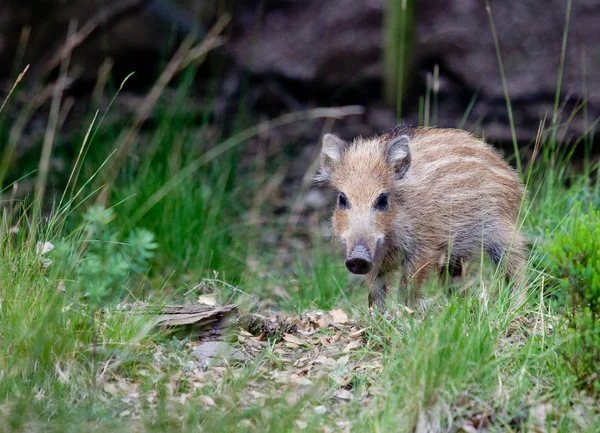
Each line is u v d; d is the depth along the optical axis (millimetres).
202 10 20547
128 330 7848
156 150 13969
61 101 18797
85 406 6777
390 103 19125
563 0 20750
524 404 6926
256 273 12367
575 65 19500
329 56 20156
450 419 6605
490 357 7309
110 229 11727
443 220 10023
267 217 15234
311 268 12617
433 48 19812
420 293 9844
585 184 11789
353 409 6992
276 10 21266
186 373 7555
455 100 19516
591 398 7023
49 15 19516
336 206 10055
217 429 6465
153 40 19922
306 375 7660
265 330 8523
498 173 10453
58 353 7340
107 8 19750
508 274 10000
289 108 19688
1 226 8953
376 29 20328
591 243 7188
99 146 14281
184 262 12062
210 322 8359
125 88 19859
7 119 15938
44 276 8391
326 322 8766
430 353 6977
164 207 12547
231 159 15023
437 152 10352
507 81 19375
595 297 7047
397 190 9891
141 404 6926
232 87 19844
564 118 18047
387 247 9953
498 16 20453
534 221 11070
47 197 13852
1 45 19250
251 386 7402
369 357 7961
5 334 7383
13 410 6617
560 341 7453
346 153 10297
